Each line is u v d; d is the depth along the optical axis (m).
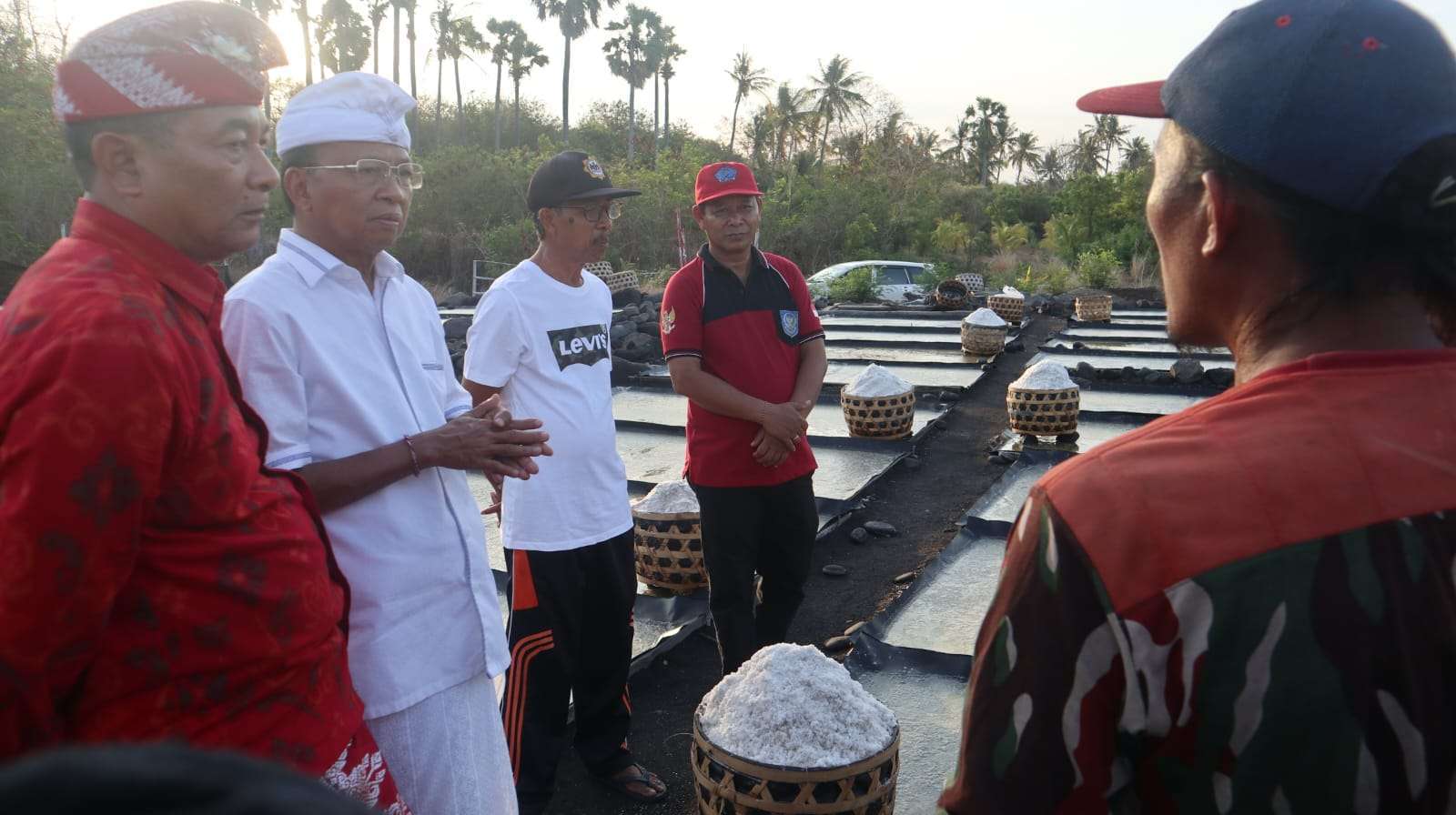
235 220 1.63
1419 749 0.82
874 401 7.18
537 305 2.95
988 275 25.94
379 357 2.14
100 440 1.32
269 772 0.37
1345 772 0.82
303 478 1.80
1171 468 0.91
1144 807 0.94
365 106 2.09
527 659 2.88
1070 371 9.80
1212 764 0.86
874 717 2.47
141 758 0.34
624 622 3.07
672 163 30.52
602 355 3.07
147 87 1.51
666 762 3.40
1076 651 0.90
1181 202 1.03
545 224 3.02
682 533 4.41
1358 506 0.85
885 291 17.39
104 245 1.51
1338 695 0.81
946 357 11.20
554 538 2.88
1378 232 0.92
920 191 35.75
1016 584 0.96
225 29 1.59
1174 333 1.09
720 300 3.50
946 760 3.34
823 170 36.16
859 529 5.62
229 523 1.53
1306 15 0.92
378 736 2.03
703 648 4.21
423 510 2.11
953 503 6.27
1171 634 0.86
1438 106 0.89
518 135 48.25
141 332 1.39
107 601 1.37
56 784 0.32
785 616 3.71
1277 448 0.89
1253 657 0.83
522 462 2.20
